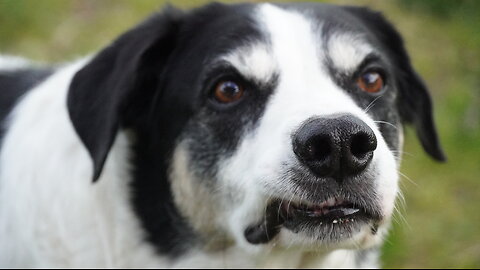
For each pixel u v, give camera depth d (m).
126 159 0.86
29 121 0.91
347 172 0.76
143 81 0.85
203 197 0.83
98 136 0.82
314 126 0.75
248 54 0.81
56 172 0.88
